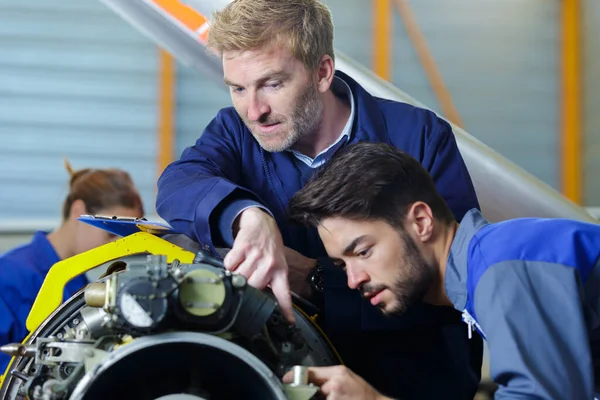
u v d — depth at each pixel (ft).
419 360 4.33
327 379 3.21
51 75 11.92
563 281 3.34
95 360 2.99
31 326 3.84
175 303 3.00
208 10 6.13
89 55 12.01
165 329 3.04
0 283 5.86
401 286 3.65
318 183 3.64
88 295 3.18
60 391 3.10
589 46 12.90
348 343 4.25
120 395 3.22
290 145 4.25
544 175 12.92
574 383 3.15
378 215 3.57
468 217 3.75
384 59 12.46
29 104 11.84
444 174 4.57
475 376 4.52
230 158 4.58
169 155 12.00
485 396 8.42
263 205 3.85
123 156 11.89
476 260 3.51
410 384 4.30
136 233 4.03
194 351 3.14
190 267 3.22
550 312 3.30
